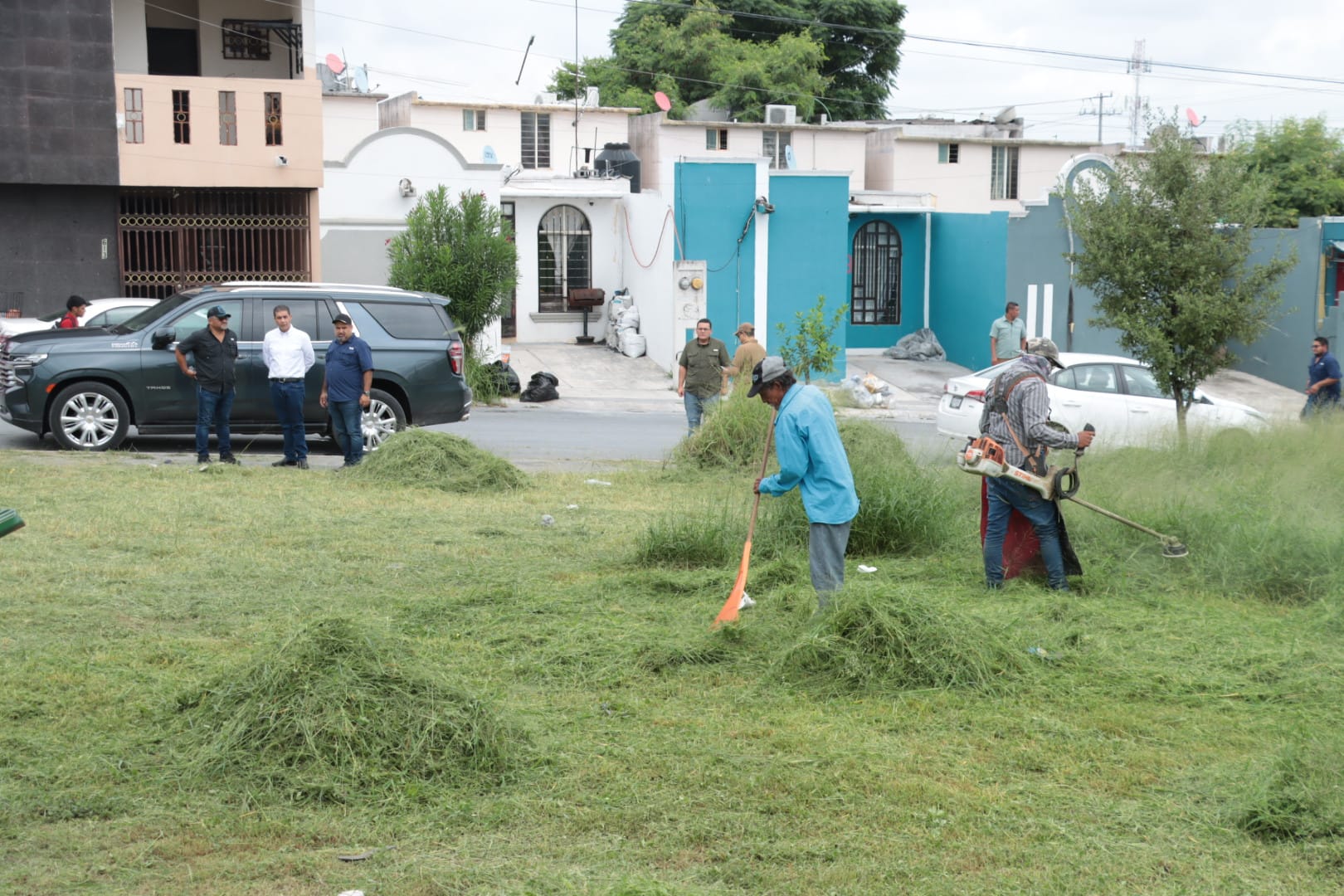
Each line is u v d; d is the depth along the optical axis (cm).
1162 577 845
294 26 2441
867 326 3091
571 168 3612
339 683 494
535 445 1638
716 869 408
